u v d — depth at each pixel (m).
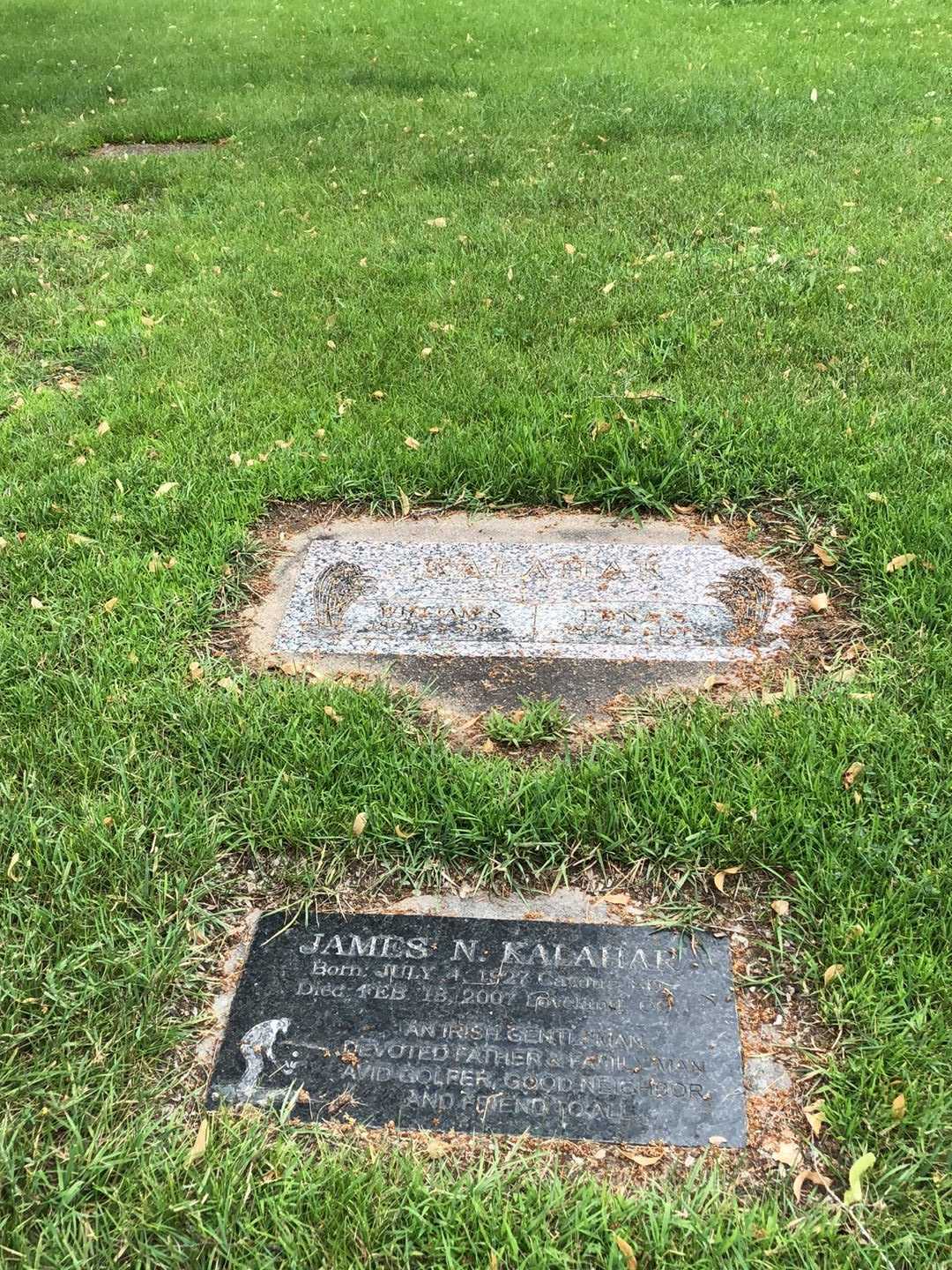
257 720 1.73
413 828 1.56
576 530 2.21
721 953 1.39
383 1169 1.20
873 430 2.33
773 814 1.53
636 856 1.51
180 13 8.23
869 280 3.03
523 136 4.53
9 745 1.73
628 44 6.18
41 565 2.14
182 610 2.00
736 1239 1.11
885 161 3.94
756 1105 1.24
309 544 2.21
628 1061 1.28
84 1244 1.13
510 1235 1.12
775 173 3.89
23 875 1.51
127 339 3.04
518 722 1.74
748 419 2.39
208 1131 1.23
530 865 1.51
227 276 3.39
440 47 6.47
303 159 4.46
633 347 2.75
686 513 2.23
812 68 5.32
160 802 1.61
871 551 2.01
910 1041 1.27
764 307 2.92
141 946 1.42
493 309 3.04
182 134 5.07
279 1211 1.15
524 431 2.42
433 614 1.99
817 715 1.68
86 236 3.84
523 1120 1.23
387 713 1.75
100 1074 1.29
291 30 7.30
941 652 1.76
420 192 3.98
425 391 2.65
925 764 1.59
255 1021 1.34
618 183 3.89
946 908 1.40
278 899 1.50
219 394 2.70
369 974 1.39
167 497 2.32
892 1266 1.10
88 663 1.90
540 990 1.35
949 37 5.92
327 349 2.90
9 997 1.36
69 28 7.90
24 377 2.89
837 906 1.42
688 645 1.89
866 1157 1.15
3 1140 1.22
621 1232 1.12
